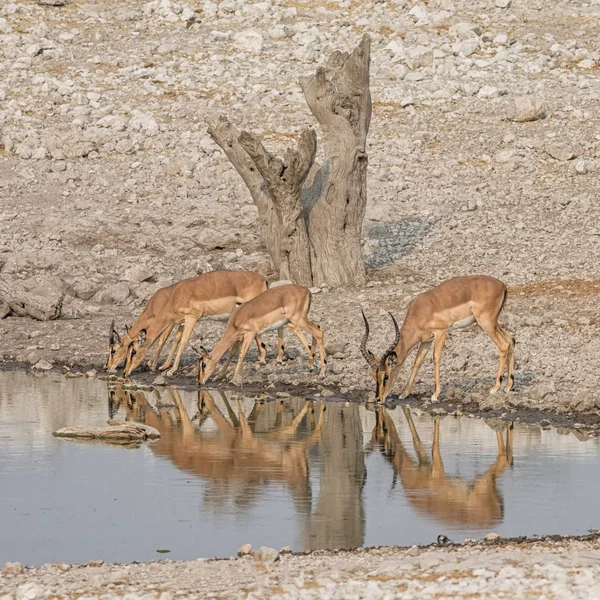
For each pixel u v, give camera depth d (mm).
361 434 52844
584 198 104375
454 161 114750
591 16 158750
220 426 54938
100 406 59562
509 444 50594
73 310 83438
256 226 99188
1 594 30531
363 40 82500
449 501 41625
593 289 80938
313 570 32562
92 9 156375
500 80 137000
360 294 82812
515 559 33156
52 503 41531
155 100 130625
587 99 130750
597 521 39000
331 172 84000
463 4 161875
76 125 122000
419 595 29234
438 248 94188
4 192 107688
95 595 30234
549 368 63656
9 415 57219
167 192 107625
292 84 135250
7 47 143250
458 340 71062
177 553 35875
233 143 85875
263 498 42312
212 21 154875
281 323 64625
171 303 67438
